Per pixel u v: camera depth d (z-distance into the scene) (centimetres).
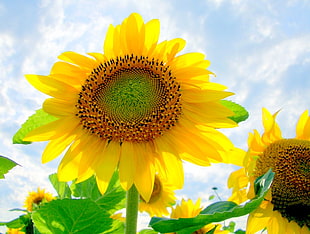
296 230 37
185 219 27
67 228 30
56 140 36
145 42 39
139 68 39
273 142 42
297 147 41
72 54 37
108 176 34
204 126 37
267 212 37
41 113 37
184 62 39
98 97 38
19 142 36
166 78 39
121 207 41
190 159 37
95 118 37
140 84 38
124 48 39
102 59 39
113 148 36
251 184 32
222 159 35
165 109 37
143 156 36
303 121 44
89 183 42
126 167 34
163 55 39
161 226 28
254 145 41
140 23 38
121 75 39
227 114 36
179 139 37
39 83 36
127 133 36
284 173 39
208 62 38
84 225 30
